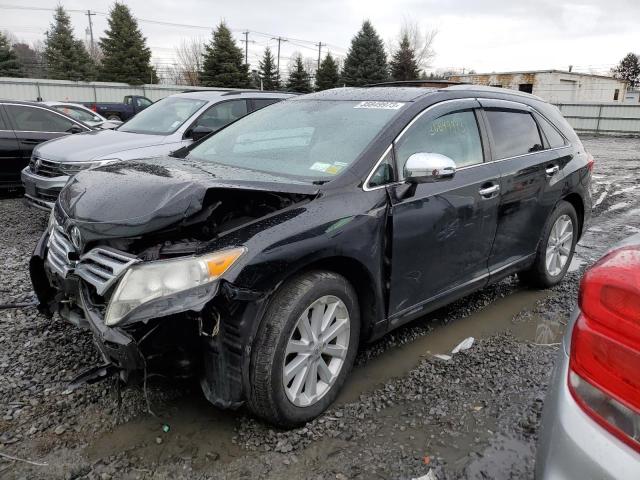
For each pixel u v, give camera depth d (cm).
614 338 144
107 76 5250
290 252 253
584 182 489
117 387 253
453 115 370
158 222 244
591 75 4538
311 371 274
